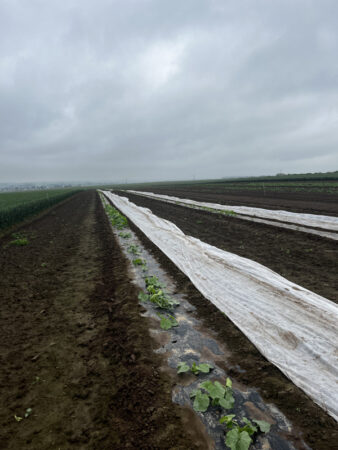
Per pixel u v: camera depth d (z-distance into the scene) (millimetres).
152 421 2992
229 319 5090
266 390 3385
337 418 2898
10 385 3627
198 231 13641
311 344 4051
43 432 2914
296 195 27156
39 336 4809
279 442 2697
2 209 17234
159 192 50438
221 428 2885
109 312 5637
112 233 14133
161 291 5840
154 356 4145
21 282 7434
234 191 38781
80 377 3764
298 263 7973
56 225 18250
